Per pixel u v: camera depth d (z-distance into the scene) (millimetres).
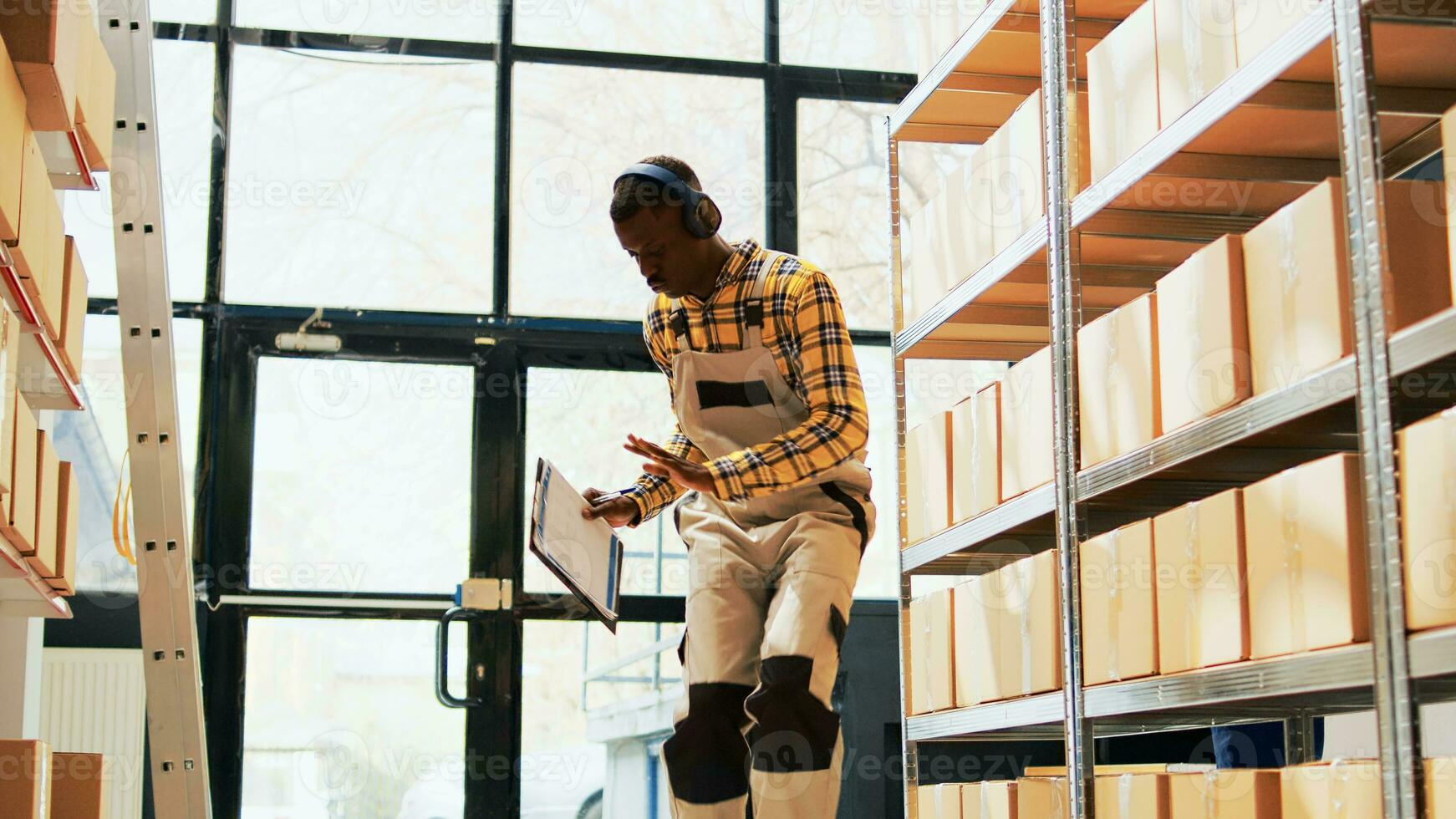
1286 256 1730
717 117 4418
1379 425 1493
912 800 2832
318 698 3863
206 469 3918
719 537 2045
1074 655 2182
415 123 4230
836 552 1969
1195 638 1882
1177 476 2215
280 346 4031
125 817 3703
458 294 4152
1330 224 1641
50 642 3742
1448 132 1554
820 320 1967
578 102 4340
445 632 3938
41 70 1625
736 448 2068
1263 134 1977
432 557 3990
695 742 1952
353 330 4074
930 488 2820
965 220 2725
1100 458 2156
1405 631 1445
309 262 4094
